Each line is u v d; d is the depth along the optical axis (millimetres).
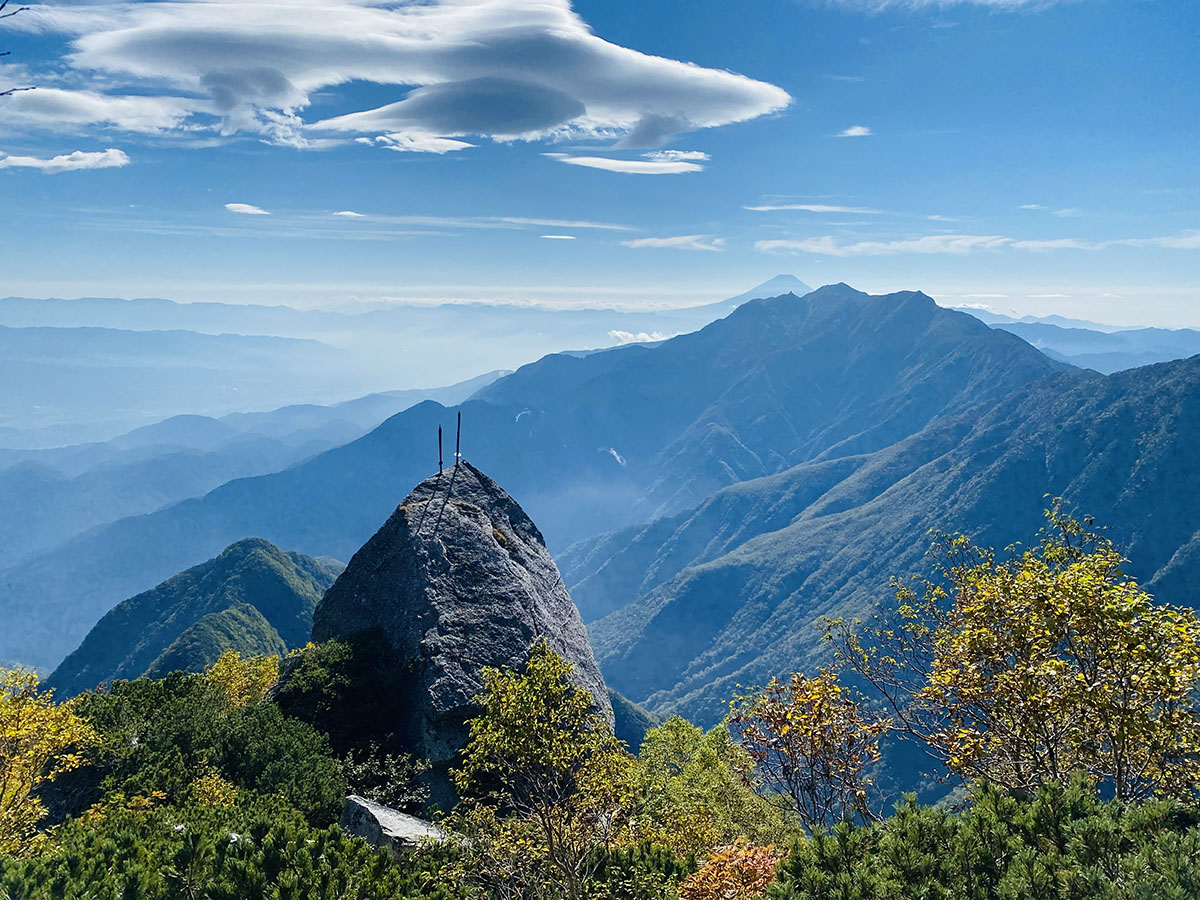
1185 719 13398
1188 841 8961
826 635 19766
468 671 34438
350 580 42969
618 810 18969
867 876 10133
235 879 14430
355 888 14734
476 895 17000
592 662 44250
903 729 17422
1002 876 9656
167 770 23719
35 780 20984
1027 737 14586
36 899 13008
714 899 14969
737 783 28219
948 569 19281
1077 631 14086
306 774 25078
